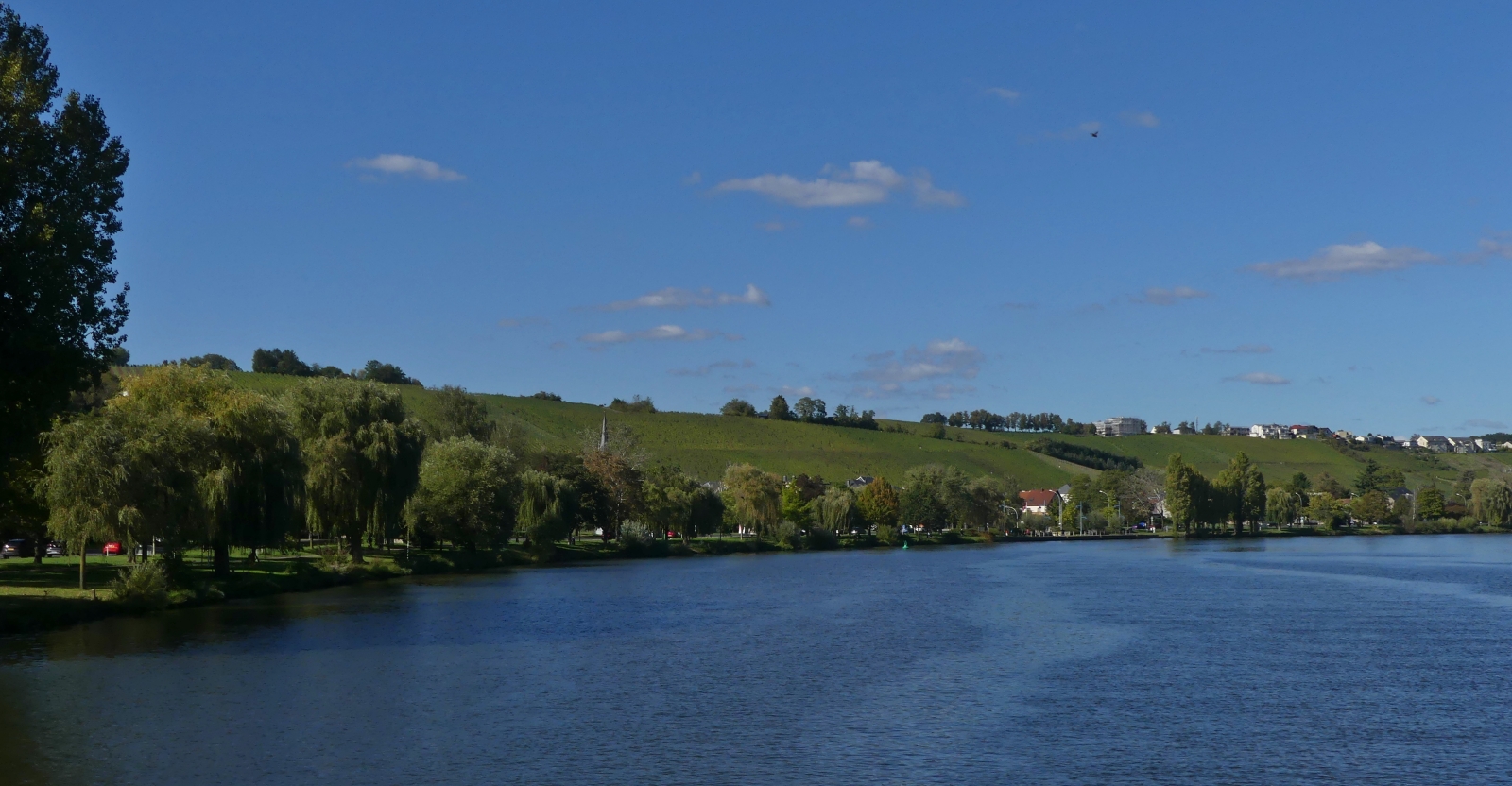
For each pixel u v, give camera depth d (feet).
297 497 298.76
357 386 358.02
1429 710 149.28
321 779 114.52
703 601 293.23
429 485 419.74
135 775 115.65
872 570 434.30
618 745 129.08
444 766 119.75
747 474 648.38
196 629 217.56
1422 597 307.17
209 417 281.74
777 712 147.33
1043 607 280.72
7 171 168.14
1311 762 123.03
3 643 196.85
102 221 183.32
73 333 178.91
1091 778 116.67
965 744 130.21
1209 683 168.45
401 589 320.70
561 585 344.49
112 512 232.12
